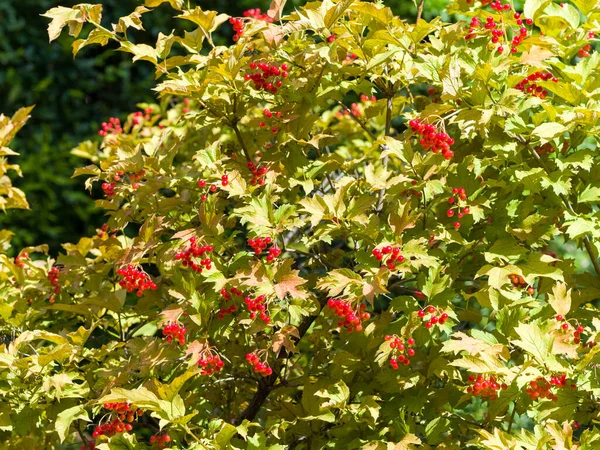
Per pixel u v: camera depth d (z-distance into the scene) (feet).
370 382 6.23
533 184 5.93
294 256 7.54
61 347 5.81
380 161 6.95
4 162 7.39
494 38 6.23
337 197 5.80
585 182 6.26
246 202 5.97
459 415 6.30
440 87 6.48
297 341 6.55
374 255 5.64
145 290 6.55
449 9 6.72
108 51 11.39
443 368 5.81
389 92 6.83
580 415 5.78
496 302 5.78
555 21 6.48
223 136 8.24
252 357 5.75
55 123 11.26
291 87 6.31
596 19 6.54
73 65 11.37
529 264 5.86
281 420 6.11
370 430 6.05
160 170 6.40
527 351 5.39
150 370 5.89
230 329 6.00
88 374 6.18
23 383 6.07
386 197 6.21
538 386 5.40
